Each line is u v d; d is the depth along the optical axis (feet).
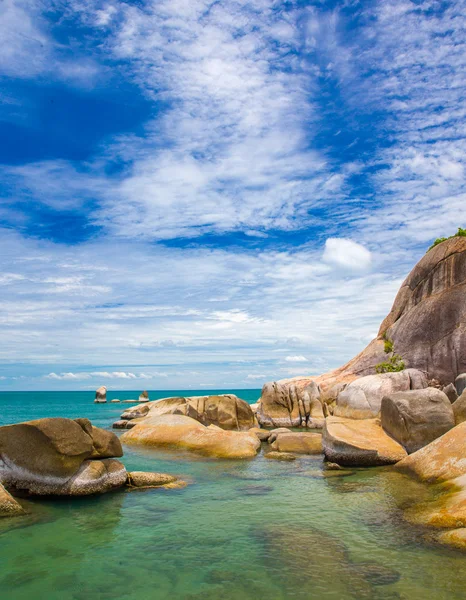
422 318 138.62
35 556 34.99
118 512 45.65
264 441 97.35
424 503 44.78
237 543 37.24
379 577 30.40
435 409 67.92
